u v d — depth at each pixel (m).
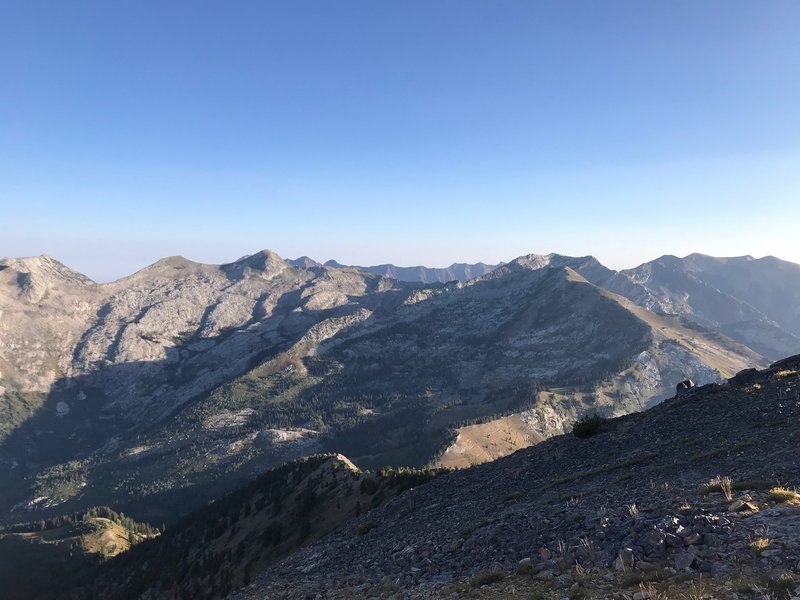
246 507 190.38
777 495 19.08
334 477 157.12
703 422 41.59
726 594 12.70
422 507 48.81
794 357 54.00
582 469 41.28
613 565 16.45
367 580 28.05
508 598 16.62
